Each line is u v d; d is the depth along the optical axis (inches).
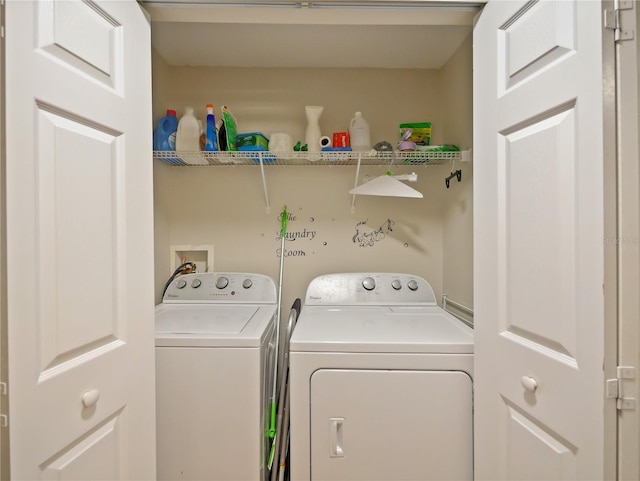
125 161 35.3
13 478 24.2
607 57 25.5
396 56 71.8
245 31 62.5
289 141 68.8
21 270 25.0
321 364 46.5
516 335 35.4
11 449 24.2
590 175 26.5
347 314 63.3
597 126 25.9
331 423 46.1
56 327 27.5
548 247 30.7
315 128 68.6
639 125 26.1
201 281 72.0
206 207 77.2
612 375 25.9
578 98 27.4
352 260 77.9
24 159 25.1
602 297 25.9
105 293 32.7
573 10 27.7
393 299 70.5
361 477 46.0
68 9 28.5
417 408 45.9
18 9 24.6
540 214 31.5
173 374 47.2
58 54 27.7
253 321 56.7
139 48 37.9
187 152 63.7
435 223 77.8
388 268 78.0
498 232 37.4
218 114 76.0
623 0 25.6
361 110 76.9
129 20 36.2
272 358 60.9
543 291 31.3
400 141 68.5
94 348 31.6
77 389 29.4
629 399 25.9
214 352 47.2
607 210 25.6
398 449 45.9
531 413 33.1
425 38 64.8
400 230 78.0
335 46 67.8
